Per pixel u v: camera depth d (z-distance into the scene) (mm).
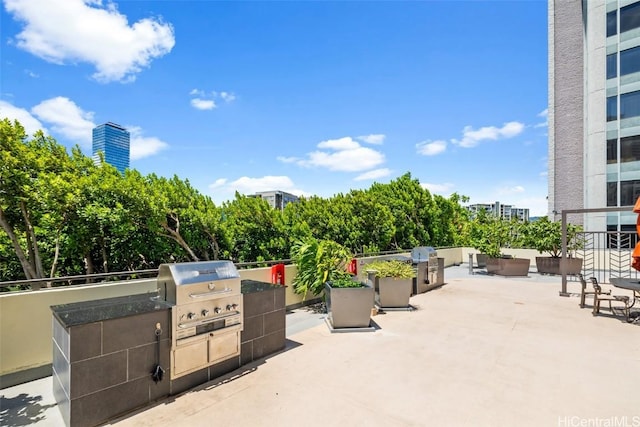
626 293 8234
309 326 5164
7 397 2920
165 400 2836
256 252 10977
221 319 3311
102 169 10266
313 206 13500
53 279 3592
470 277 11000
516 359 3807
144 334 2744
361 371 3451
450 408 2725
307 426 2455
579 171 16188
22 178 8781
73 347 2354
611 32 14711
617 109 14492
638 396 2939
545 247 11672
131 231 9797
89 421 2416
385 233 13773
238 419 2551
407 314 5918
